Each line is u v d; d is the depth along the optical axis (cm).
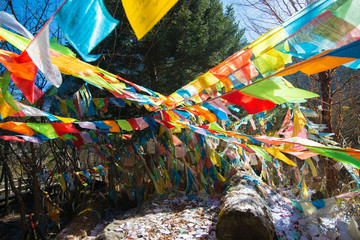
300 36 119
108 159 545
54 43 170
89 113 298
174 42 784
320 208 308
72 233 391
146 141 496
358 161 163
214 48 880
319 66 123
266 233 264
